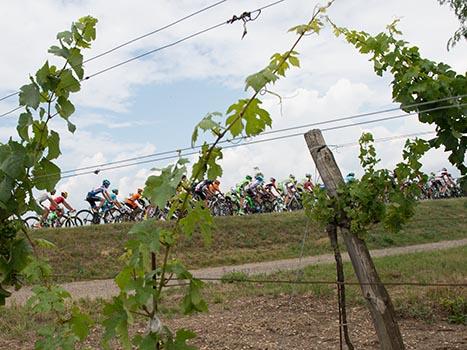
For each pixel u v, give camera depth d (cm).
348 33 593
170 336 227
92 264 1759
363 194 504
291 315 852
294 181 2602
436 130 566
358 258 505
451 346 660
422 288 987
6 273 274
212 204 2366
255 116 212
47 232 1892
